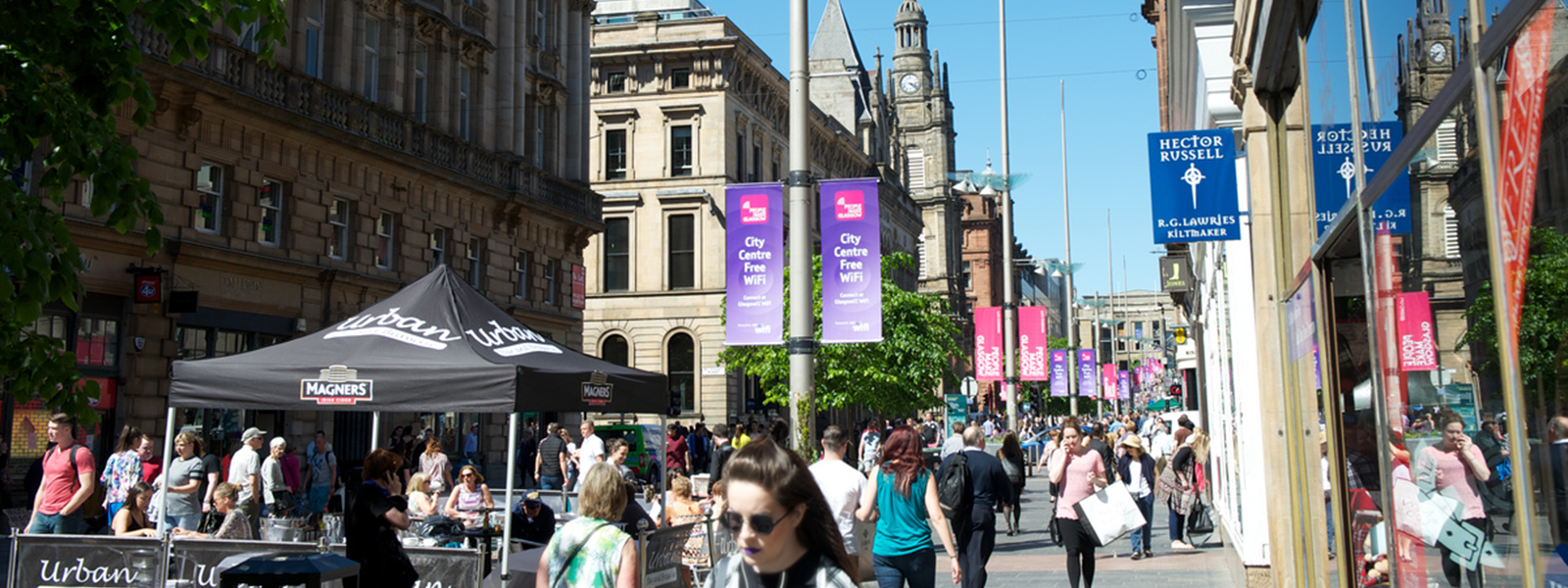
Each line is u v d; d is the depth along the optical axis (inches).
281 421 1078.4
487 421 1443.2
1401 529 188.9
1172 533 685.9
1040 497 1217.4
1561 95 101.1
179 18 325.7
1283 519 379.6
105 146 315.9
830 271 585.0
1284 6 275.6
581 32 1758.1
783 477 129.0
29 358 309.9
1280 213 337.4
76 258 310.2
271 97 1052.5
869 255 582.9
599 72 2133.4
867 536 479.2
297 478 810.8
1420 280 163.9
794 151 591.2
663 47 2092.8
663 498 467.2
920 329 1378.0
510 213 1483.8
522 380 373.1
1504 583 133.0
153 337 928.3
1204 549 689.6
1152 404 3316.9
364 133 1185.4
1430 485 166.9
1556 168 103.7
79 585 347.3
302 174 1102.4
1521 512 121.3
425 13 1309.1
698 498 780.6
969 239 4987.7
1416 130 159.3
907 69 4611.2
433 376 373.4
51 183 313.1
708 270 2075.5
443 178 1316.4
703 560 451.5
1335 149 233.8
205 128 979.3
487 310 429.4
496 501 700.0
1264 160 355.9
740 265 588.4
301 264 1083.9
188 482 573.0
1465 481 147.9
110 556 347.6
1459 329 144.5
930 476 344.5
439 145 1332.4
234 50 1005.8
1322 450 275.4
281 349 398.0
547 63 1659.7
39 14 306.5
